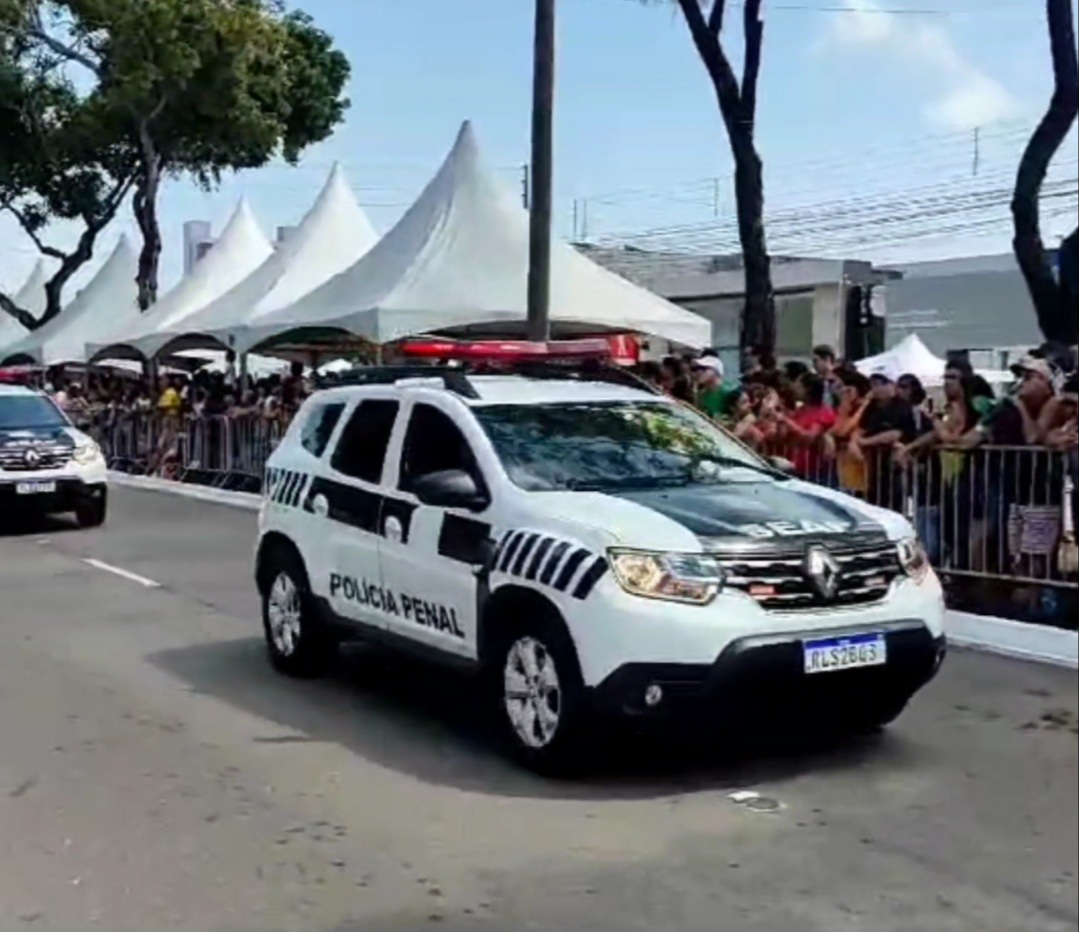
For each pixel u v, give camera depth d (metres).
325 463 8.16
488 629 6.53
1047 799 5.82
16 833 5.54
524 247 17.47
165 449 23.88
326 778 6.26
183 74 28.84
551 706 6.16
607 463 6.96
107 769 6.43
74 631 9.99
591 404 7.45
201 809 5.83
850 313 34.91
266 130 30.86
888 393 11.16
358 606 7.67
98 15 28.69
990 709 7.35
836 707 6.18
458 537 6.79
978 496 10.09
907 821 5.59
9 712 7.54
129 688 8.11
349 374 8.66
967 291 34.88
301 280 21.77
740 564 5.89
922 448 10.48
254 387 22.70
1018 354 31.92
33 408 17.20
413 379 7.88
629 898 4.82
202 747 6.80
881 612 6.12
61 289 35.69
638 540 5.91
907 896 4.82
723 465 7.21
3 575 12.93
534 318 14.02
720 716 5.85
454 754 6.64
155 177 31.08
